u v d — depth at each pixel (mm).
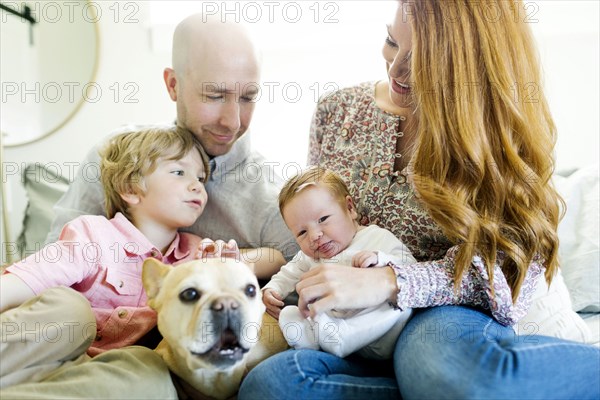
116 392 630
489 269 745
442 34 796
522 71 809
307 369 675
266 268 963
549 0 1480
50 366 694
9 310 704
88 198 1067
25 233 1532
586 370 648
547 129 839
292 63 1597
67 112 1676
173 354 710
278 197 953
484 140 785
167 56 1657
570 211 1227
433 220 857
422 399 624
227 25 927
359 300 729
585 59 1501
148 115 1697
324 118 1092
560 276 1021
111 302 846
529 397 602
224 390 717
